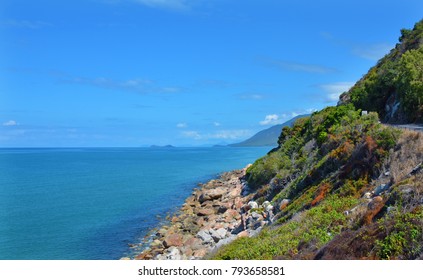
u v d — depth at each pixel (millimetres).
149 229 46000
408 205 15016
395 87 51656
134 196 72250
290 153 58844
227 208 51344
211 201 59281
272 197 44594
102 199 69000
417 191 15594
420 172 18109
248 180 65625
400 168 21328
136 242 40812
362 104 55844
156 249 36438
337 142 33375
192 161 195750
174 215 53219
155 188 83562
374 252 12773
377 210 16516
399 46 65625
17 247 39500
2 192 79125
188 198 65500
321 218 20156
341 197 23422
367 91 56344
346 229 17234
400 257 11953
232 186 72625
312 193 27953
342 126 36094
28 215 55438
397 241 12359
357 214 18078
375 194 20688
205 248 34906
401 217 13383
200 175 112750
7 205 63562
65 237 43094
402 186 16609
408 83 45469
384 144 25109
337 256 13742
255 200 49125
